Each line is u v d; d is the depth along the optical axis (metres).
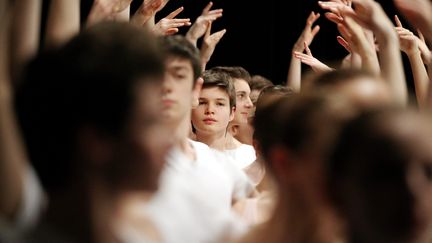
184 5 9.61
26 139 1.89
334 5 3.35
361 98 2.32
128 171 1.85
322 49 9.95
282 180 2.18
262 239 2.30
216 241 2.89
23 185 1.94
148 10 4.76
